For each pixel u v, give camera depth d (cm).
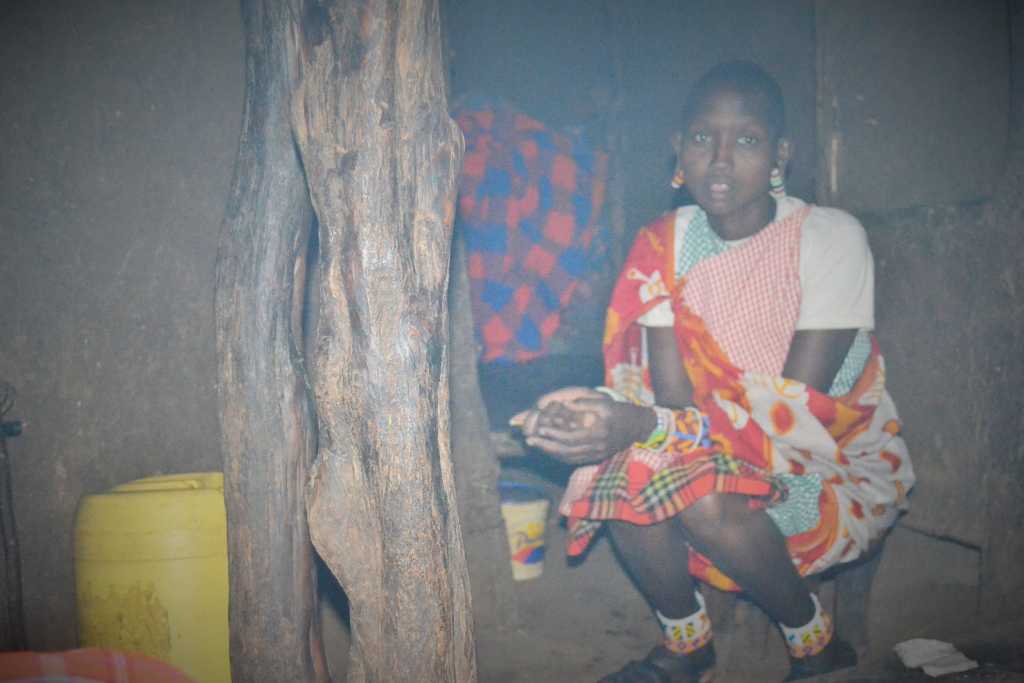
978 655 223
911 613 261
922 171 284
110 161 245
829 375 224
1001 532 247
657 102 513
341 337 173
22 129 224
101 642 218
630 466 217
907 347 284
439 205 177
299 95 177
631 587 306
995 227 246
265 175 199
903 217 284
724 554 209
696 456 213
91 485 242
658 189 517
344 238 171
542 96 537
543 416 210
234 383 201
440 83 179
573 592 303
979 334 254
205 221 273
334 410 175
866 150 302
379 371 168
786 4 405
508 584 282
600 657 254
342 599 264
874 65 296
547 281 482
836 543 219
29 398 226
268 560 200
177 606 216
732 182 225
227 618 221
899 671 217
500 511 284
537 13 556
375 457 169
